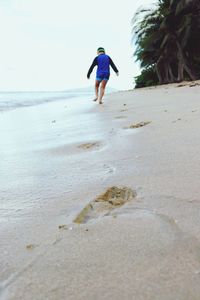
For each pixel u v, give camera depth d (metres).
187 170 1.90
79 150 2.89
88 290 0.95
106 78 8.64
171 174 1.87
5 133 4.88
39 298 0.94
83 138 3.41
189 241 1.15
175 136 2.82
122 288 0.94
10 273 1.07
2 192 1.92
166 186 1.70
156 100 6.78
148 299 0.89
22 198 1.79
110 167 2.19
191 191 1.60
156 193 1.63
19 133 4.69
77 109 7.97
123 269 1.03
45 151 3.02
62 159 2.61
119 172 2.05
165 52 24.58
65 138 3.61
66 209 1.57
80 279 1.00
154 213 1.41
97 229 1.32
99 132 3.68
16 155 3.00
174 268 1.00
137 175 1.94
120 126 3.88
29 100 21.09
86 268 1.05
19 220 1.49
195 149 2.32
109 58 8.69
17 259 1.15
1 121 7.04
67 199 1.70
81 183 1.94
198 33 22.47
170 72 26.12
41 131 4.56
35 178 2.15
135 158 2.33
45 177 2.15
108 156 2.50
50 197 1.76
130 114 4.94
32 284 1.00
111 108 6.65
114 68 8.84
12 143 3.78
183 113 4.05
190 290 0.90
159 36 23.64
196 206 1.43
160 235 1.21
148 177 1.88
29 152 3.07
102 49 8.67
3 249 1.23
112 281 0.98
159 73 26.62
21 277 1.04
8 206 1.68
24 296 0.95
